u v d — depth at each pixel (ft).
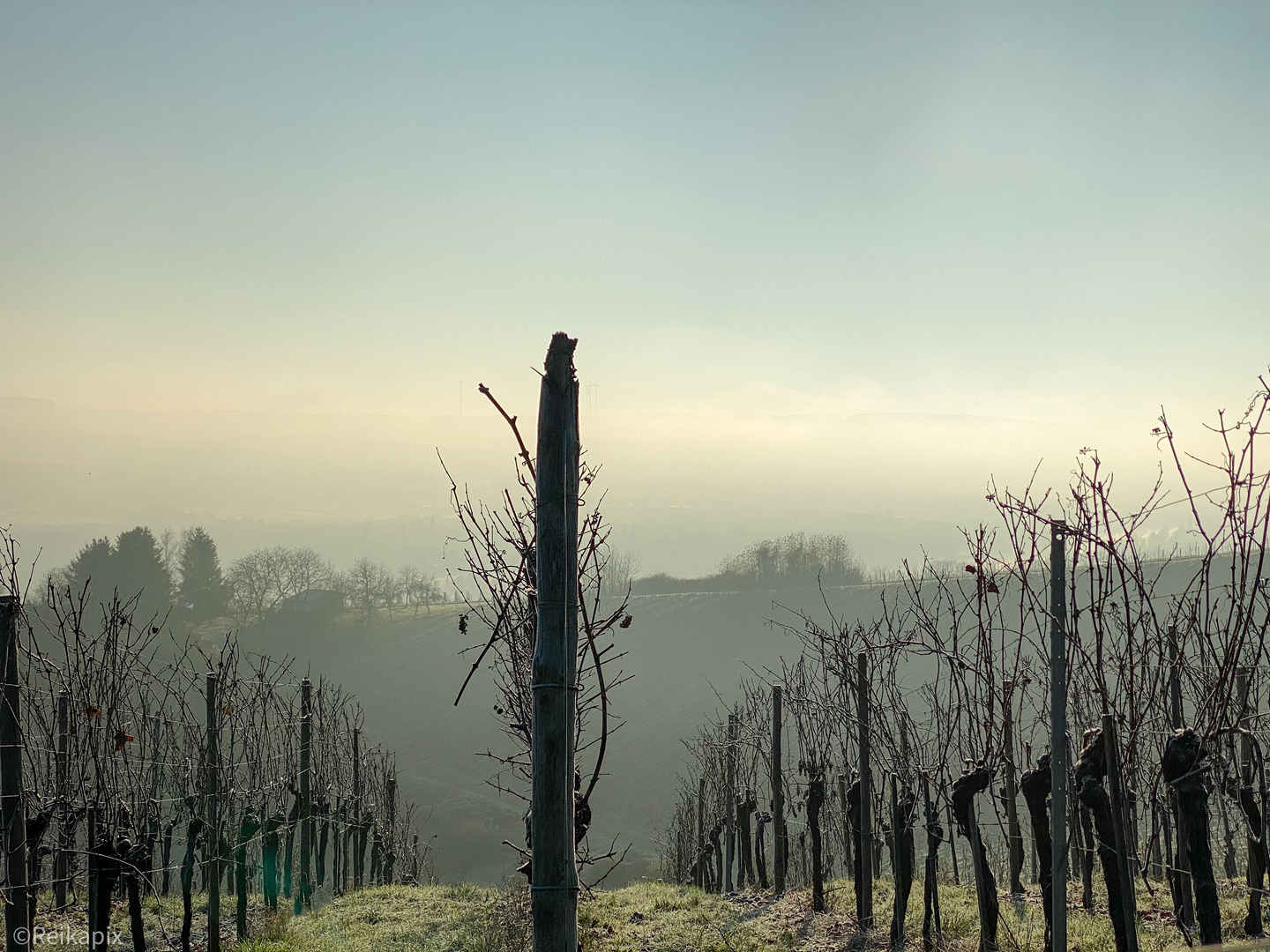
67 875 44.78
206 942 44.19
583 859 26.32
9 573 30.99
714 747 76.69
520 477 27.43
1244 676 32.19
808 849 68.49
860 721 41.32
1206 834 26.07
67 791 35.86
